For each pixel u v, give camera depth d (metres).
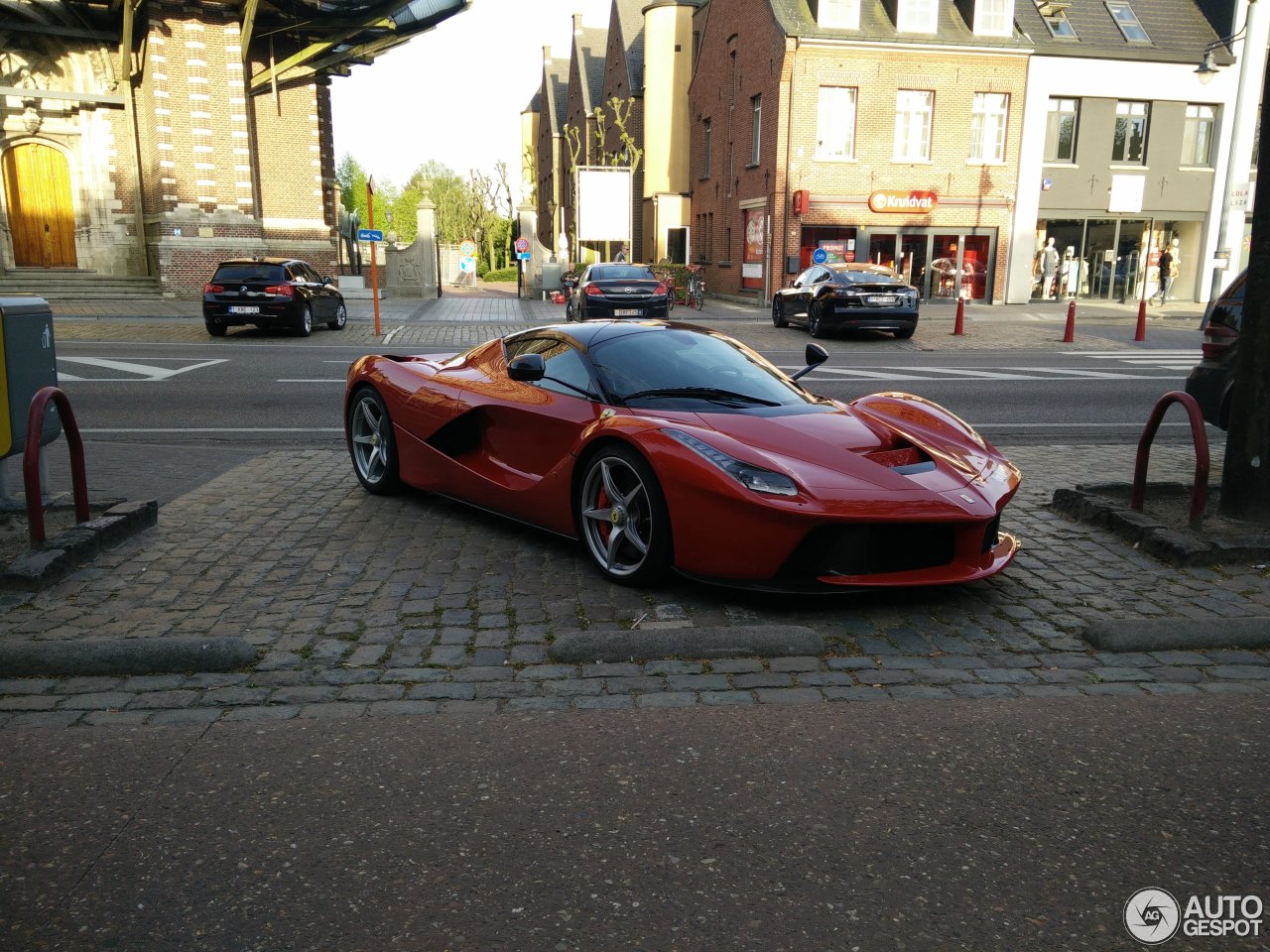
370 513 5.64
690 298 28.70
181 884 2.27
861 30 27.12
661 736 3.00
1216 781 2.76
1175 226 30.62
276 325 17.66
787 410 4.65
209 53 24.33
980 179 28.52
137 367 12.93
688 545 4.01
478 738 2.98
